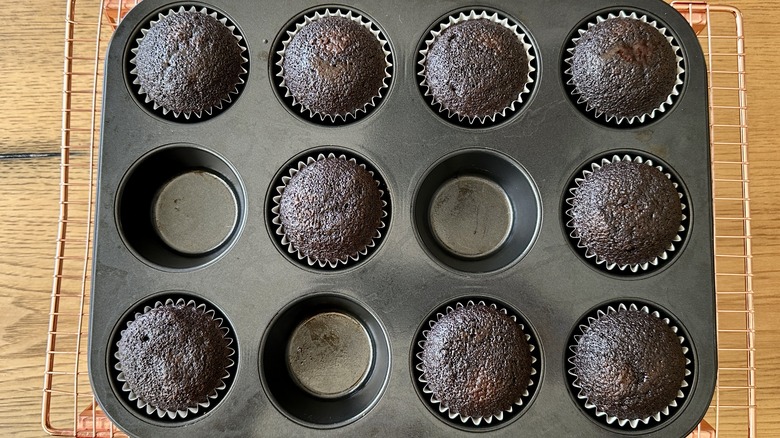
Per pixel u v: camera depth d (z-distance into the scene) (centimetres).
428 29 47
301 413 46
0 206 54
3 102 54
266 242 45
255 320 45
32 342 53
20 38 55
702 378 45
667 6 47
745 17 56
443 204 50
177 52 45
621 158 47
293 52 46
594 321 46
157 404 44
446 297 46
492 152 47
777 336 54
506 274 46
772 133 55
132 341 44
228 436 44
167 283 45
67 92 46
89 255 53
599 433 45
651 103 47
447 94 47
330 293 45
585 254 47
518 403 45
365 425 44
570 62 47
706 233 46
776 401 54
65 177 46
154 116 46
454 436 44
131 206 47
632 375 44
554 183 46
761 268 55
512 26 48
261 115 46
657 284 46
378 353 48
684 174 46
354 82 46
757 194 55
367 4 47
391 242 46
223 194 49
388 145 46
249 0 47
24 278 53
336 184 45
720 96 55
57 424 52
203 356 44
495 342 44
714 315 46
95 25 54
